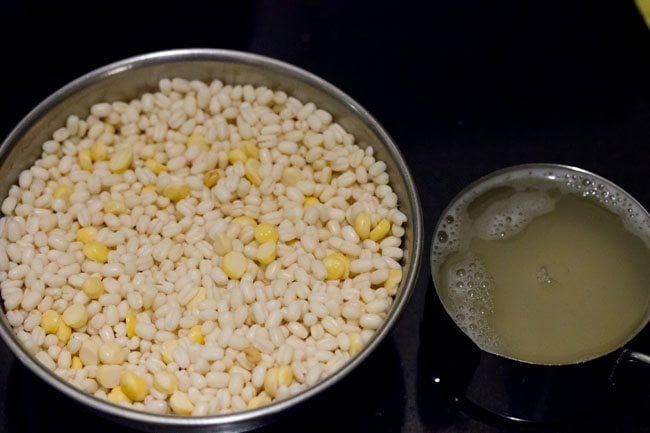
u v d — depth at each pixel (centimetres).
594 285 45
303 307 47
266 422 41
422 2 59
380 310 46
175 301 47
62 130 51
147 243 49
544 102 56
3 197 49
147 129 52
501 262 46
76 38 58
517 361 42
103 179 50
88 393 41
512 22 59
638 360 43
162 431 41
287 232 49
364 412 47
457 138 55
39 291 47
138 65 51
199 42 58
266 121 52
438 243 47
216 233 48
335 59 58
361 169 50
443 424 47
